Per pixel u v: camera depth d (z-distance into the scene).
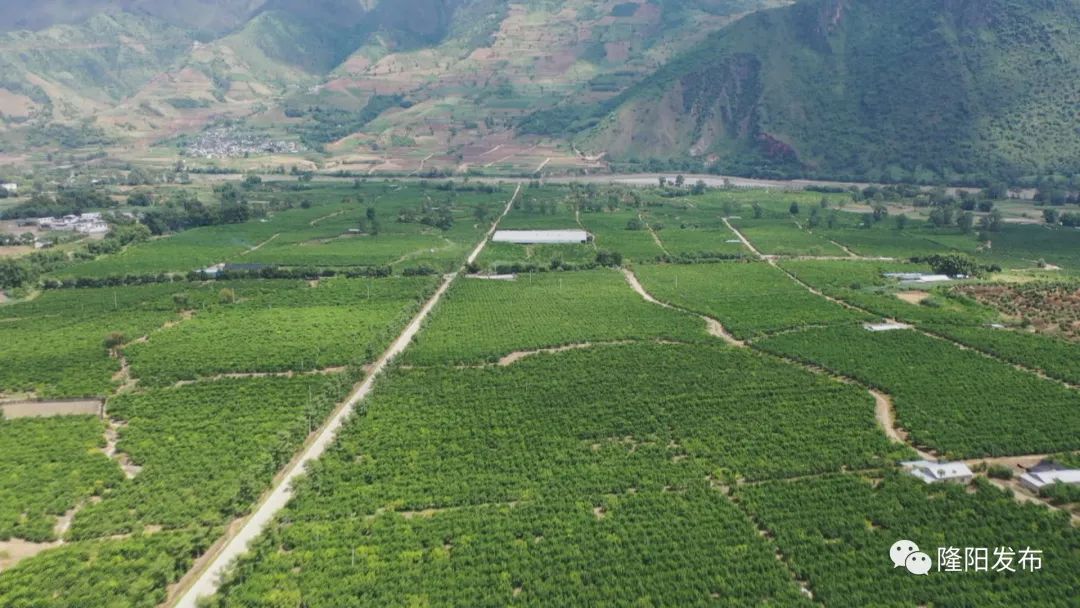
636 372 136.50
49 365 143.62
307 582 77.00
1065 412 116.38
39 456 106.31
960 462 102.69
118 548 83.69
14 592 76.56
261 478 98.31
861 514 88.19
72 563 81.38
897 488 93.88
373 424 115.06
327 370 142.75
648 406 120.75
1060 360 138.88
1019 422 113.12
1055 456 102.88
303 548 83.25
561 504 91.44
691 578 77.44
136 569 80.12
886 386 127.44
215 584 79.19
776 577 77.25
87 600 75.19
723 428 112.50
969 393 123.94
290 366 142.25
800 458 103.00
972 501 90.19
